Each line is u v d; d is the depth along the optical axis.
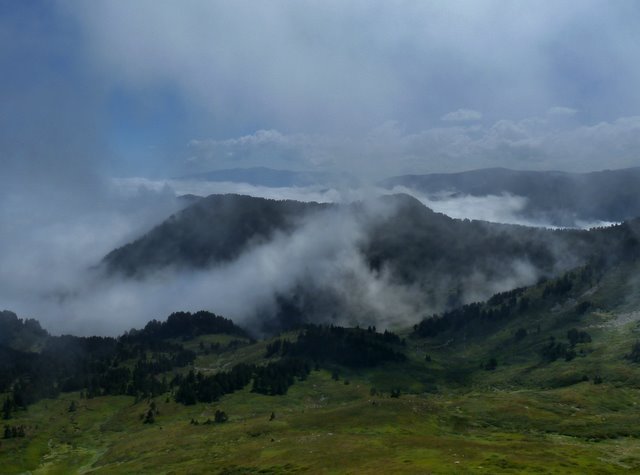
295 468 159.12
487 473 132.50
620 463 147.62
